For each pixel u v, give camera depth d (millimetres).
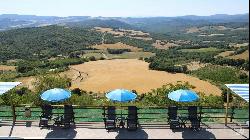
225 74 89375
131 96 11539
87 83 75438
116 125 11953
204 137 10938
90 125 12008
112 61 121312
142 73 89750
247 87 11359
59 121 11875
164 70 94875
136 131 11461
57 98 11414
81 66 108312
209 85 67812
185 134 11180
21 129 11742
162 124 12000
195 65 118062
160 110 14789
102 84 74062
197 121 11562
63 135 11227
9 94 18141
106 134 11266
